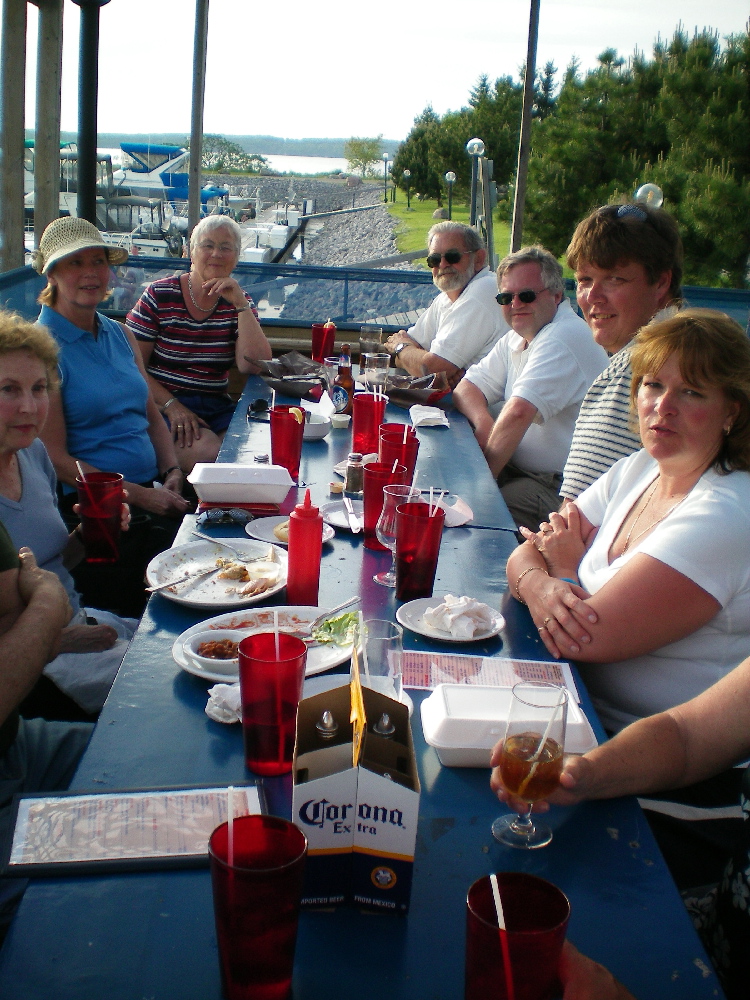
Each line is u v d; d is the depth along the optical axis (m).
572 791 1.24
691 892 1.50
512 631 1.79
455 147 34.81
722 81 11.01
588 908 1.07
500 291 3.63
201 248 4.23
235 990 0.90
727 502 1.66
